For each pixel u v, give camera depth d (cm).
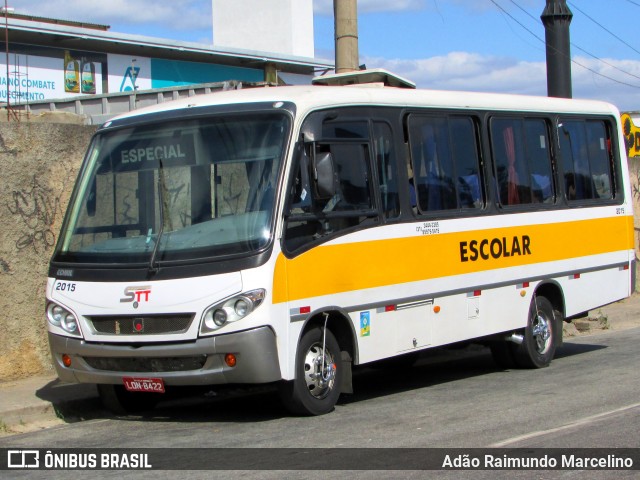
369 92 945
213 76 3381
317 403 866
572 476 644
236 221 816
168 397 1014
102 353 830
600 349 1349
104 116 1438
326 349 877
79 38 2883
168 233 832
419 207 983
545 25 1650
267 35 3862
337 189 886
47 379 1034
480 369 1198
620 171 1309
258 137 844
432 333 988
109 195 883
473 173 1070
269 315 793
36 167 1048
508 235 1099
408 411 891
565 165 1211
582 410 873
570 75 1650
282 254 810
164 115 892
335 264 869
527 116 1160
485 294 1065
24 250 1037
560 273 1182
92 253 861
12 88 2727
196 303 793
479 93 1106
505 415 857
